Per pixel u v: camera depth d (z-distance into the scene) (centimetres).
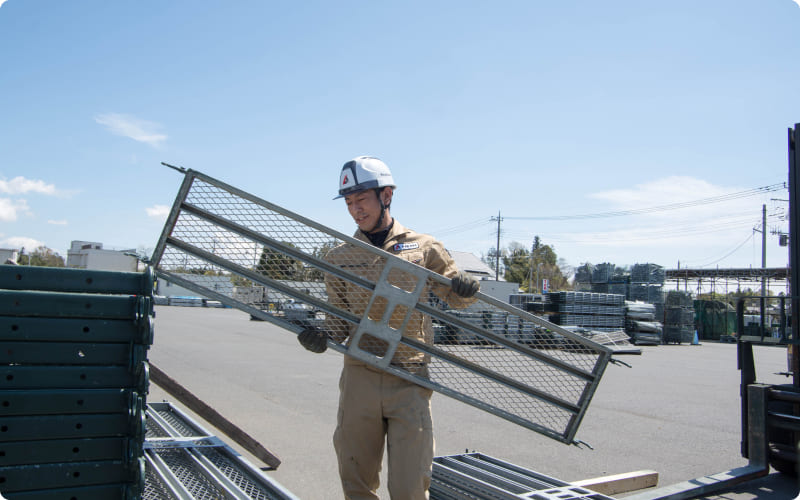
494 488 329
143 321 213
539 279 6712
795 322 459
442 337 296
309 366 1130
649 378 1137
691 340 2350
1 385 197
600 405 800
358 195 279
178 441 400
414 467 247
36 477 200
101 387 211
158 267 274
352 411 264
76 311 207
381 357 271
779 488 432
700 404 833
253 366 1091
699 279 3800
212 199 269
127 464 212
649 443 587
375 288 267
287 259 282
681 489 394
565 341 307
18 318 200
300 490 404
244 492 295
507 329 299
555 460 511
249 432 568
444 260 291
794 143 471
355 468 266
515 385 300
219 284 278
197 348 1384
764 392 447
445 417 684
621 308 2105
